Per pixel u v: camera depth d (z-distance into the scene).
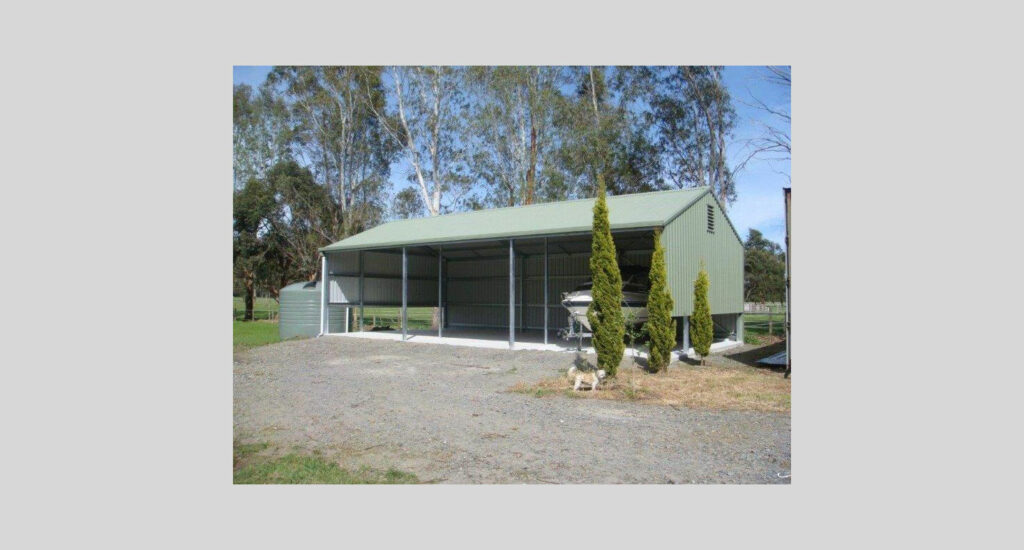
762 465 5.92
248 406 8.98
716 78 29.12
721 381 10.77
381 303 22.11
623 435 7.07
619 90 30.94
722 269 16.80
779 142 17.36
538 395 9.60
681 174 31.12
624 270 16.73
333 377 11.88
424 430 7.37
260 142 33.97
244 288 43.72
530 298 21.88
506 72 28.33
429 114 31.00
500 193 32.28
